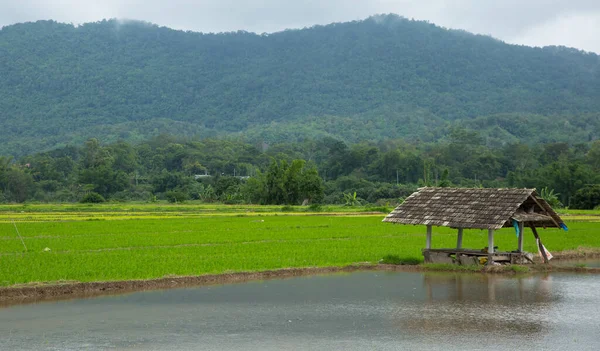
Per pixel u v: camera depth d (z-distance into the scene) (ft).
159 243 114.42
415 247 112.06
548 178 363.97
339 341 50.93
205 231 140.26
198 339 51.42
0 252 98.53
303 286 75.66
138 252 99.60
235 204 330.13
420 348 48.98
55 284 70.08
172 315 59.82
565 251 108.27
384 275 84.89
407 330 54.54
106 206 268.82
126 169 467.52
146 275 77.46
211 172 483.10
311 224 164.66
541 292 72.43
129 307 63.10
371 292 72.18
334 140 601.21
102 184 396.57
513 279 81.87
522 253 93.04
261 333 53.36
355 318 59.06
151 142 576.61
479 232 144.56
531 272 88.22
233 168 481.05
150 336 52.29
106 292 70.74
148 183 439.22
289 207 252.01
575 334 53.21
